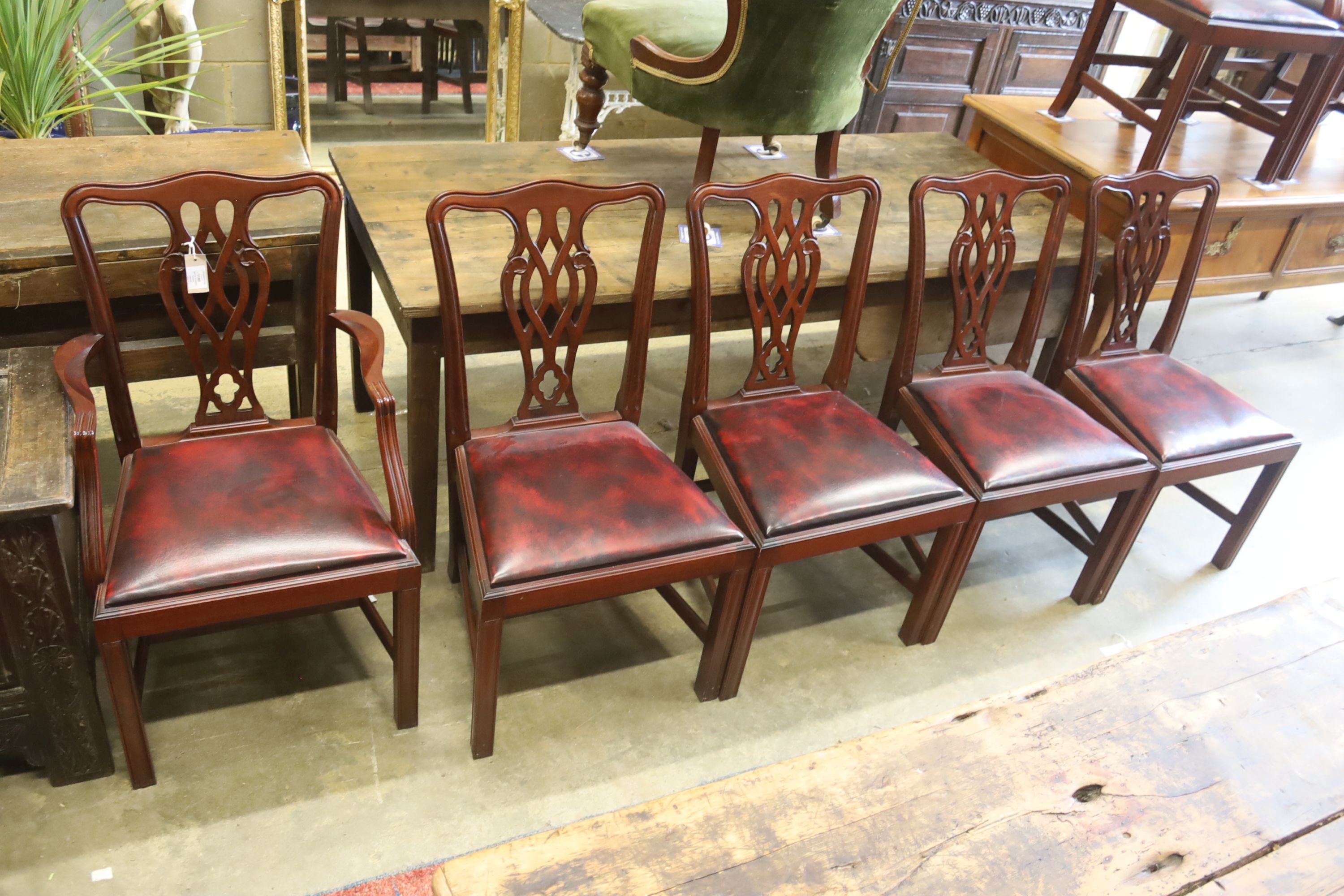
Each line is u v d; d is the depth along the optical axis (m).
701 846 1.04
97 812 1.50
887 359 2.68
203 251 1.71
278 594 1.39
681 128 4.13
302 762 1.62
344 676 1.79
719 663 1.80
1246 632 1.45
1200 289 2.72
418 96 4.44
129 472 1.50
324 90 4.34
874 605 2.16
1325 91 2.49
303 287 1.83
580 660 1.91
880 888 1.03
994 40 3.94
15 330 1.70
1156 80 3.09
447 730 1.72
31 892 1.38
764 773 1.14
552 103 3.95
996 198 2.27
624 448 1.71
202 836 1.49
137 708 1.43
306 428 1.67
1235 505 2.63
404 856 1.51
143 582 1.31
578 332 1.72
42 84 2.52
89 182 1.48
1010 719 1.25
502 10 3.57
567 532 1.52
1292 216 2.66
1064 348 2.22
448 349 1.62
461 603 1.99
